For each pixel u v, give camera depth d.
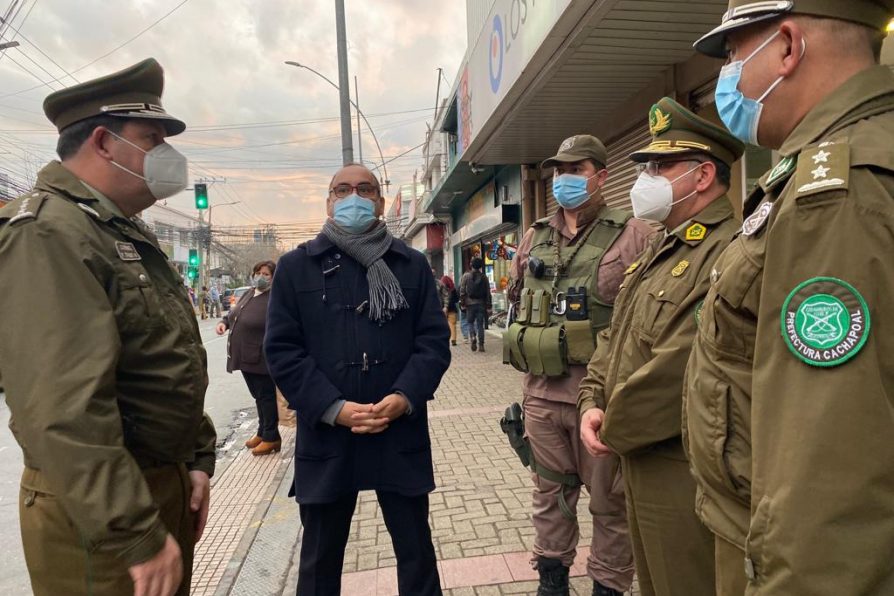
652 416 1.58
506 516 3.33
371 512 3.57
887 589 0.79
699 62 4.27
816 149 0.92
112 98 1.52
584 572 2.68
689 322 1.57
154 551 1.25
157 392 1.47
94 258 1.34
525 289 2.56
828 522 0.79
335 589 2.08
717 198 1.76
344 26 10.51
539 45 4.23
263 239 43.78
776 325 0.91
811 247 0.87
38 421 1.18
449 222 21.36
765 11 1.05
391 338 2.06
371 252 2.06
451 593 2.56
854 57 1.02
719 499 1.22
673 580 1.60
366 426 1.92
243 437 5.79
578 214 2.47
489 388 7.18
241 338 4.81
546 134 6.82
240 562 2.99
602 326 2.33
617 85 5.05
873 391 0.80
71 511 1.18
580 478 2.38
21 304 1.24
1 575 3.05
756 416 0.93
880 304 0.81
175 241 42.16
